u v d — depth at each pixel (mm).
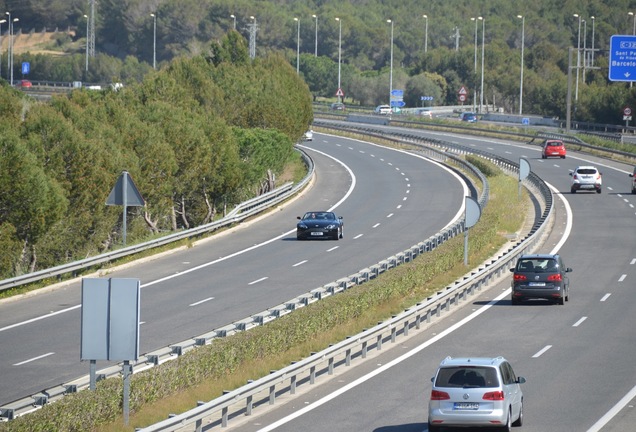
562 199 129750
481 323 64875
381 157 178875
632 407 42719
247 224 112000
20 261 82688
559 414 41531
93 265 83500
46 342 58219
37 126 88250
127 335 36812
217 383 45406
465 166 155875
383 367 52469
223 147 113750
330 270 83500
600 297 74438
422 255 81938
